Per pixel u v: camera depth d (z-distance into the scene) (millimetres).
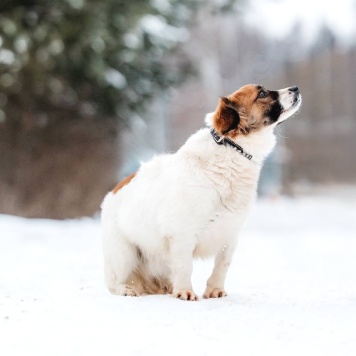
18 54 19125
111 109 22172
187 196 6145
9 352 4461
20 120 21578
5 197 20891
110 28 19938
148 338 4672
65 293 6820
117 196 6996
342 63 58969
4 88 20625
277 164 38000
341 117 54125
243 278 8211
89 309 5582
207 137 6328
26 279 8438
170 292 7020
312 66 59844
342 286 7426
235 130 6258
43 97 21562
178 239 6219
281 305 5914
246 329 4859
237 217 6301
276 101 6492
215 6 23359
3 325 5125
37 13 19016
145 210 6508
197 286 7555
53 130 21797
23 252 11289
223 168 6188
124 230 6773
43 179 21219
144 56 22406
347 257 10680
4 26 18391
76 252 11375
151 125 33500
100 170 22172
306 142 47438
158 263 6828
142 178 6781
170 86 23375
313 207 28703
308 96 57312
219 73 54562
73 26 18875
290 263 9922
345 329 4816
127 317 5270
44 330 4945
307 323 5008
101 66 19906
